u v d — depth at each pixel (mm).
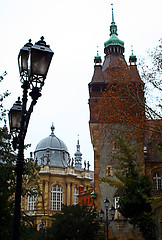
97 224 39500
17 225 9617
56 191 82625
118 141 28922
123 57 52094
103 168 40656
